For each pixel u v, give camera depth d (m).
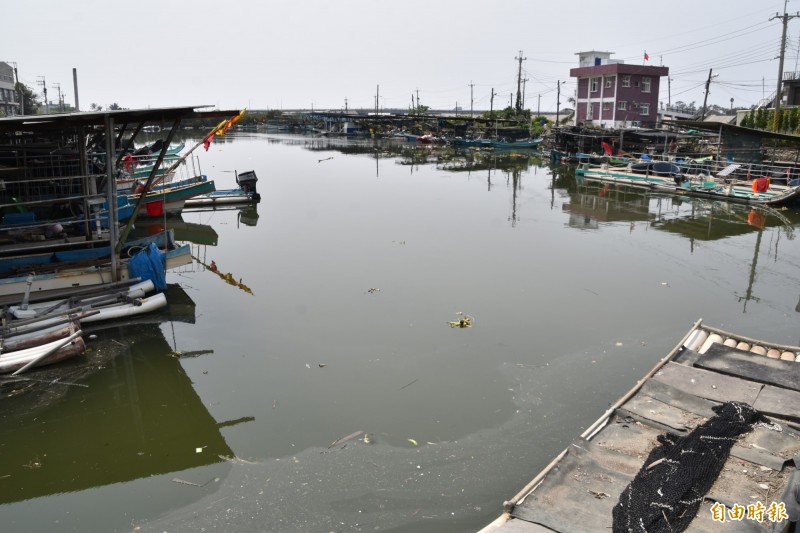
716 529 5.06
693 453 5.97
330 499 6.50
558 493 5.57
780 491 5.57
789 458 6.07
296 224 20.84
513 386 8.86
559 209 23.86
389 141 71.56
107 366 9.80
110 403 8.70
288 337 10.78
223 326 11.34
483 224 20.64
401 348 10.21
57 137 17.52
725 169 26.67
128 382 9.27
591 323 11.27
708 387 7.54
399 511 6.28
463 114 117.88
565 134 43.78
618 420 6.88
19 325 10.12
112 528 6.18
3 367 9.22
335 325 11.27
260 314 11.93
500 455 7.20
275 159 46.53
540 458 7.13
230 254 16.73
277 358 9.97
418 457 7.19
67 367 9.75
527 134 59.03
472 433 7.67
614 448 6.32
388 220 21.33
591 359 9.71
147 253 12.27
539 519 5.21
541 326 11.12
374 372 9.41
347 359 9.86
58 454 7.53
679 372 7.96
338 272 14.70
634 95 51.84
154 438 7.80
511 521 5.22
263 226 20.61
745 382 7.63
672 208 24.14
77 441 7.78
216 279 14.34
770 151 32.50
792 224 20.83
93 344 10.60
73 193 15.92
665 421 6.76
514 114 68.38
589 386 8.82
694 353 8.56
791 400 7.14
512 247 17.25
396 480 6.77
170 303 12.57
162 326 11.36
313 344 10.45
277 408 8.41
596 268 15.08
